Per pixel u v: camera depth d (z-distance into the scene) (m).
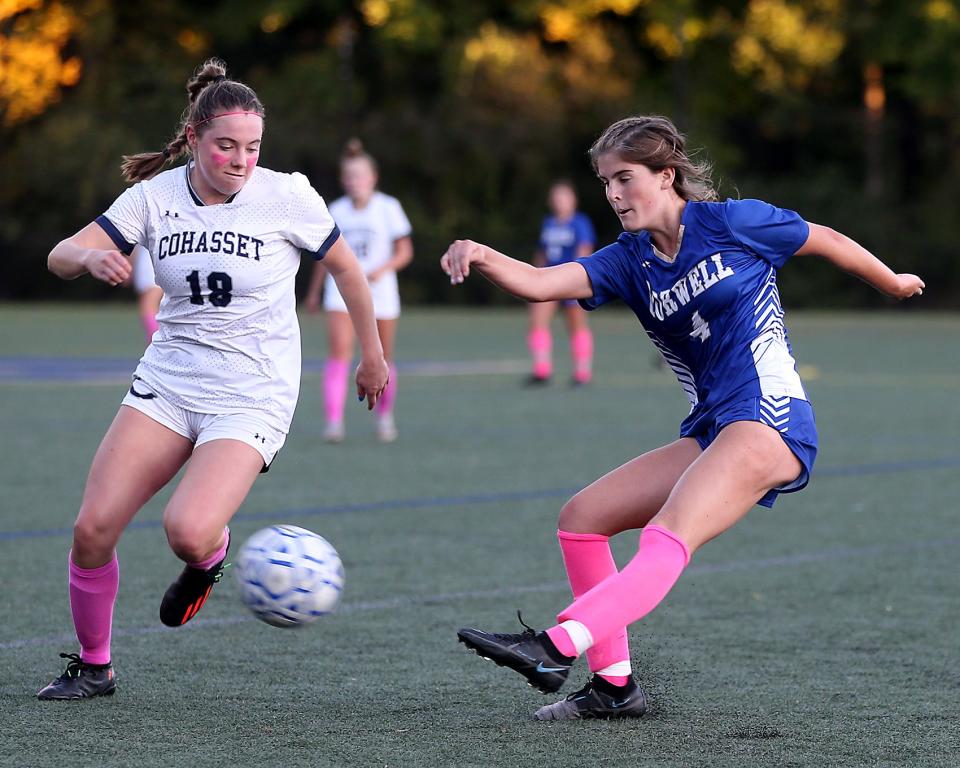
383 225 41.59
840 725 15.12
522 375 68.69
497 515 29.91
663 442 42.59
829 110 152.62
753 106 156.62
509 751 14.12
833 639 19.39
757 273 14.80
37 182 136.50
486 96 145.50
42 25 133.50
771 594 22.50
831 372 70.19
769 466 14.22
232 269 15.84
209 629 19.84
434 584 23.00
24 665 17.62
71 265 15.41
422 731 14.87
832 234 15.19
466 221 144.62
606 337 102.56
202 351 16.06
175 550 15.27
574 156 149.25
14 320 111.00
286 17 144.00
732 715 15.53
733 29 149.38
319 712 15.61
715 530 14.03
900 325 115.19
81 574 15.89
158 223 16.03
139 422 16.02
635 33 155.00
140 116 140.38
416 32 142.25
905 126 153.62
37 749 14.09
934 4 141.12
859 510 31.00
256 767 13.49
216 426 15.91
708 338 14.86
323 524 28.62
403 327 109.38
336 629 19.84
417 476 35.56
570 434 44.72
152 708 15.73
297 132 139.88
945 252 141.25
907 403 55.06
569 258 63.16
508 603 21.66
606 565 15.61
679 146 14.85
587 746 14.30
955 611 21.23
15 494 31.95
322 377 67.81
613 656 15.36
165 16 147.75
